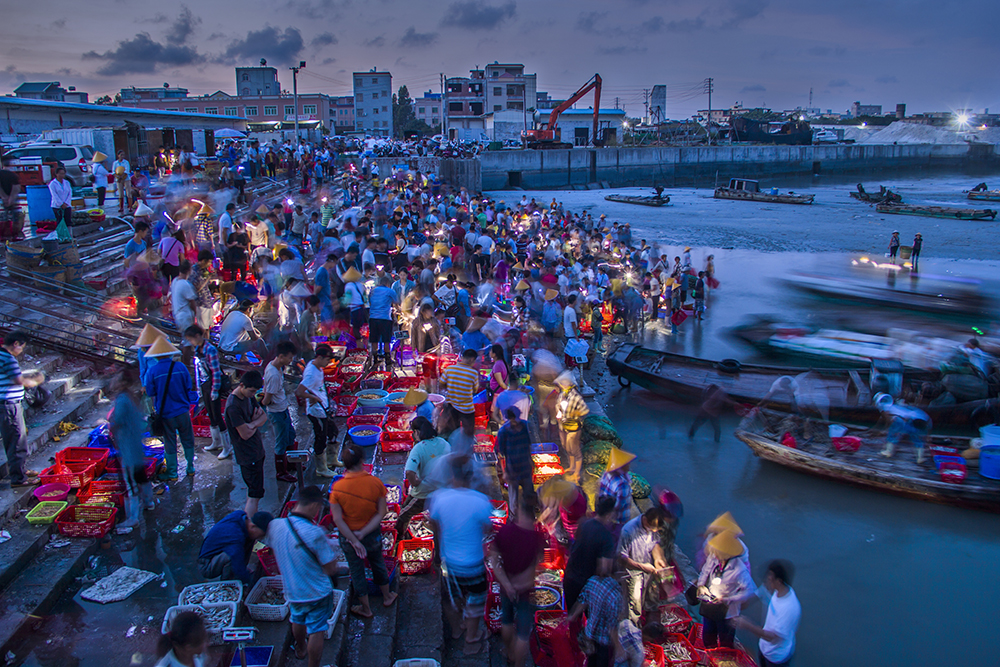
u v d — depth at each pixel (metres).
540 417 11.51
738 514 9.98
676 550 8.93
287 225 17.80
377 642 5.68
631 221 47.50
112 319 10.37
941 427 12.52
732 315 22.06
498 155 72.56
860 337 17.12
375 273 14.35
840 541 9.31
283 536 4.90
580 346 14.36
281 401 7.55
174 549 6.38
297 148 34.62
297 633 5.23
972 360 12.77
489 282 15.63
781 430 12.05
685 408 13.98
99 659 4.97
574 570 5.82
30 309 10.12
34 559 5.96
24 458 6.73
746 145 94.25
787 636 5.90
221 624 5.18
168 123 49.75
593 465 9.70
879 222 46.75
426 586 6.59
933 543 9.27
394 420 9.54
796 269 30.28
